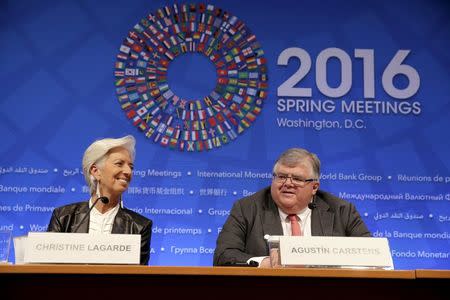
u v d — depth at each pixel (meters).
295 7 5.39
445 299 2.43
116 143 3.62
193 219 5.07
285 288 2.41
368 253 2.63
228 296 2.39
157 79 5.20
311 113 5.26
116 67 5.19
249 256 3.34
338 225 3.59
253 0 5.37
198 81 5.22
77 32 5.22
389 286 2.43
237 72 5.26
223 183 5.13
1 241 2.74
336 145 5.23
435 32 5.44
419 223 5.19
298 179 3.49
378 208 5.18
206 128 5.17
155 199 5.07
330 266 2.60
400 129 5.29
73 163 5.05
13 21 5.18
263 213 3.60
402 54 5.39
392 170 5.24
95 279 2.36
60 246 2.50
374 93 5.32
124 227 3.57
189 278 2.38
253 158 5.18
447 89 5.38
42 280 2.34
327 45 5.36
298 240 2.61
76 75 5.16
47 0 5.24
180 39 5.25
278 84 5.27
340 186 5.19
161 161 5.11
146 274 2.30
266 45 5.32
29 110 5.08
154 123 5.14
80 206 3.62
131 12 5.27
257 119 5.22
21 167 5.00
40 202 4.98
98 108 5.13
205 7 5.31
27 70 5.13
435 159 5.28
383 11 5.44
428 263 5.14
